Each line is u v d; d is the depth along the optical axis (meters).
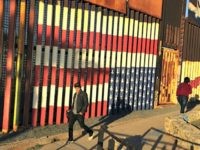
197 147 13.70
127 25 19.56
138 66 20.89
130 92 20.53
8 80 13.81
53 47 15.59
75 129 14.90
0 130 14.13
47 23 15.19
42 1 14.87
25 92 14.41
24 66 14.61
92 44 17.42
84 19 16.88
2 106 14.59
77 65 16.73
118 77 19.42
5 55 14.42
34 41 14.95
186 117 16.89
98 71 18.06
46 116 15.82
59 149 12.54
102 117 18.20
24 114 14.52
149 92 22.03
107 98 18.83
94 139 13.97
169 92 24.36
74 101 13.31
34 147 12.58
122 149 12.73
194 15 26.50
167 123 15.73
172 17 23.86
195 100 27.75
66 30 16.02
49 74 15.70
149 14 21.17
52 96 15.79
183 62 25.34
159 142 14.34
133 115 19.42
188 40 25.92
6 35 14.24
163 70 23.44
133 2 19.72
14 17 13.68
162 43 22.89
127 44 19.81
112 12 18.44
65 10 15.88
